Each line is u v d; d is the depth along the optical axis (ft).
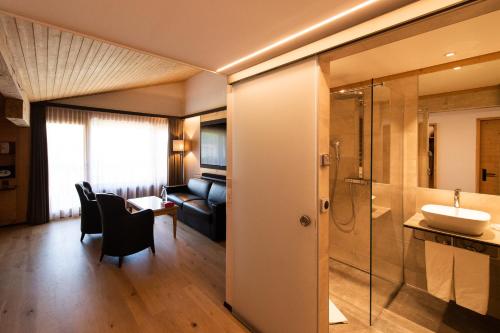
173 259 10.15
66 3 3.47
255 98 5.94
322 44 4.50
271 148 5.57
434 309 7.06
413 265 8.05
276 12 3.68
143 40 4.66
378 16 3.78
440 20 3.45
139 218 9.82
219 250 11.12
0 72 6.46
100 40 4.64
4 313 6.64
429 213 6.40
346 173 9.30
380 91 7.65
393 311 7.01
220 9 3.60
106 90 15.98
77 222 14.73
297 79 4.99
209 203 13.91
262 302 5.90
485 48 6.28
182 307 7.06
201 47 4.97
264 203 5.78
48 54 7.43
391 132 8.02
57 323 6.31
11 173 14.10
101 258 9.71
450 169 7.27
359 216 9.25
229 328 6.26
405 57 6.87
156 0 3.39
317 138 4.69
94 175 16.43
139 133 18.38
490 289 6.55
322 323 4.95
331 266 9.66
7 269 9.09
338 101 9.05
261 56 5.38
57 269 9.13
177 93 20.52
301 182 4.98
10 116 9.64
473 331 6.18
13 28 5.49
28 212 14.25
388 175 8.04
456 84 7.10
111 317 6.57
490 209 6.66
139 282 8.33
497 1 3.01
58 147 15.07
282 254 5.40
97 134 16.43
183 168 20.90
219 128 16.98
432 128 7.57
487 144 6.70
